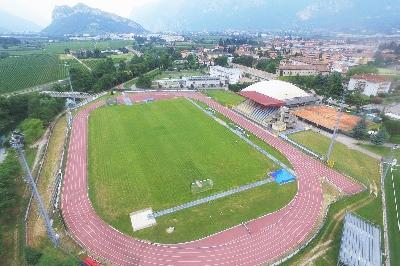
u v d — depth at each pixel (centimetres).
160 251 6041
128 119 12888
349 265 5438
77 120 12862
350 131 11462
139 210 7162
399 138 11231
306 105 14362
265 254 5991
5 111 13300
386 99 15812
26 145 10619
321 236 6378
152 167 8981
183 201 7481
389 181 8481
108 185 8112
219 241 6278
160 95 16888
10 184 7688
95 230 6575
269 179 8481
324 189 8094
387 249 6038
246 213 7094
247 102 14438
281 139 11162
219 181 8325
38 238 6300
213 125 12369
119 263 5756
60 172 8675
